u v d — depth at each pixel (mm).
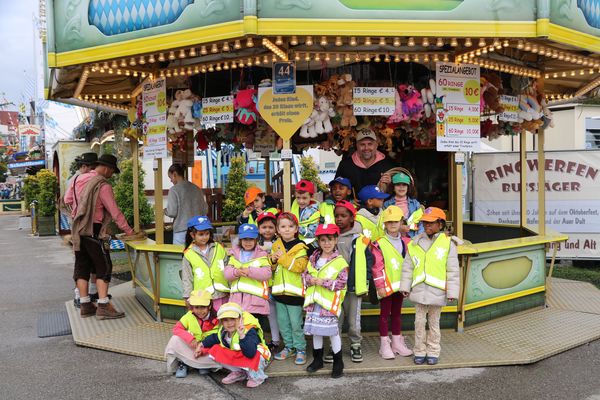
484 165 10414
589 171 9586
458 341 5340
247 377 4508
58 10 5734
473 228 9039
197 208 7273
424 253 4738
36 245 15992
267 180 8883
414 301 4719
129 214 12672
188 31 4867
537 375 4566
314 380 4516
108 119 13891
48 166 21656
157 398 4242
